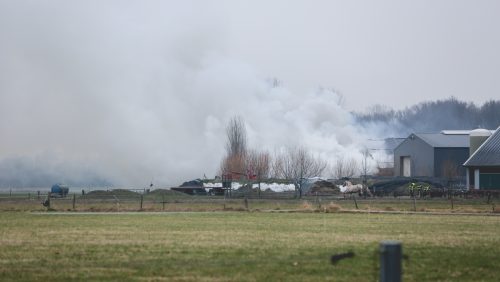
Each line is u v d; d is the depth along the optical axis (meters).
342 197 120.62
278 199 113.06
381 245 18.89
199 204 102.38
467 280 33.69
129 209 93.81
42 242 49.94
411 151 162.00
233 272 35.28
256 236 54.50
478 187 136.12
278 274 34.59
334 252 43.25
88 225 66.00
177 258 40.50
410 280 33.62
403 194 129.75
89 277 34.00
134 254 42.53
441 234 56.66
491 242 50.06
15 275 34.59
